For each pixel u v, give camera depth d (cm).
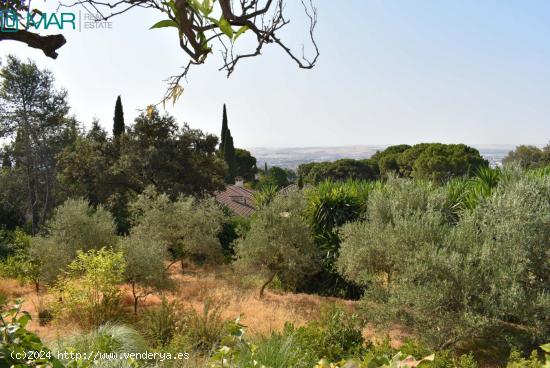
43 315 1005
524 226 844
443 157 4434
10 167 3466
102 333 599
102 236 1455
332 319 743
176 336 698
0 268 1580
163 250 1297
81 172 2841
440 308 830
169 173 2736
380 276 1120
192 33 112
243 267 1377
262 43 114
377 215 1234
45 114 3481
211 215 1875
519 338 805
